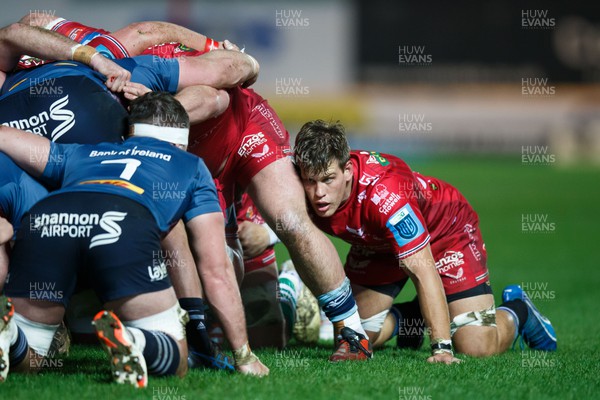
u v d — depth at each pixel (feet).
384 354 74.43
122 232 53.93
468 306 76.95
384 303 79.20
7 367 52.47
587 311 112.37
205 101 68.28
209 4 375.45
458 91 390.01
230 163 73.82
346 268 80.94
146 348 53.47
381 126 389.80
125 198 54.95
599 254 178.29
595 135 393.50
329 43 385.70
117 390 51.49
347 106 386.73
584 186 312.50
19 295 54.19
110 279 53.78
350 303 69.00
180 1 373.20
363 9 385.50
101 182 55.98
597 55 387.75
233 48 79.71
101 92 63.93
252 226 80.84
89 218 53.93
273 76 384.68
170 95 61.72
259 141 72.79
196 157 59.72
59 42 66.44
